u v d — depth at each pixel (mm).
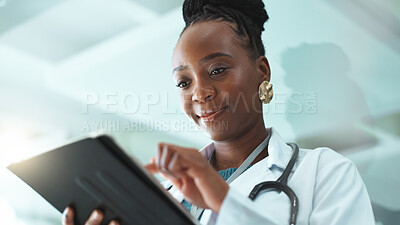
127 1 2846
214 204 727
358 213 856
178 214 717
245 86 1042
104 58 3273
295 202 883
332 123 2422
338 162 957
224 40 1045
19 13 3021
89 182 735
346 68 2445
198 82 1027
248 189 969
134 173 677
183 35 1088
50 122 3449
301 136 2426
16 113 3367
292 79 2408
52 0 2918
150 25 3062
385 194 2650
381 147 2713
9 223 3215
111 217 794
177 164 705
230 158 1098
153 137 3102
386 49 2752
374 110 2783
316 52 2420
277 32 2488
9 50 3258
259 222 733
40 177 785
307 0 2484
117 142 651
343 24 2623
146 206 731
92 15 3062
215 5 1125
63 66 3355
